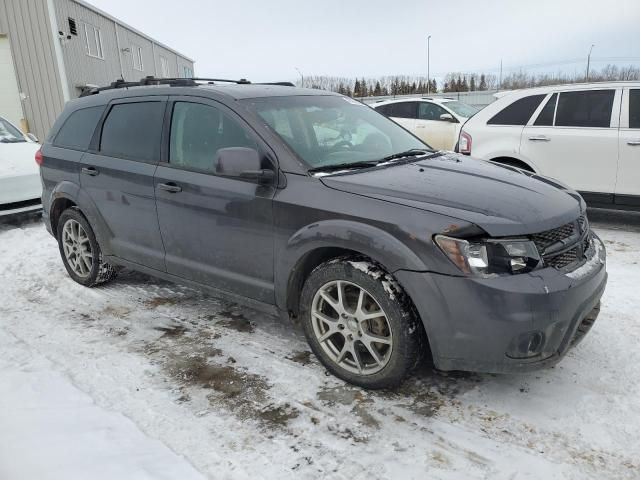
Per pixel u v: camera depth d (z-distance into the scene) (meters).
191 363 3.21
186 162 3.51
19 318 3.94
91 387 2.95
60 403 2.73
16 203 6.76
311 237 2.80
